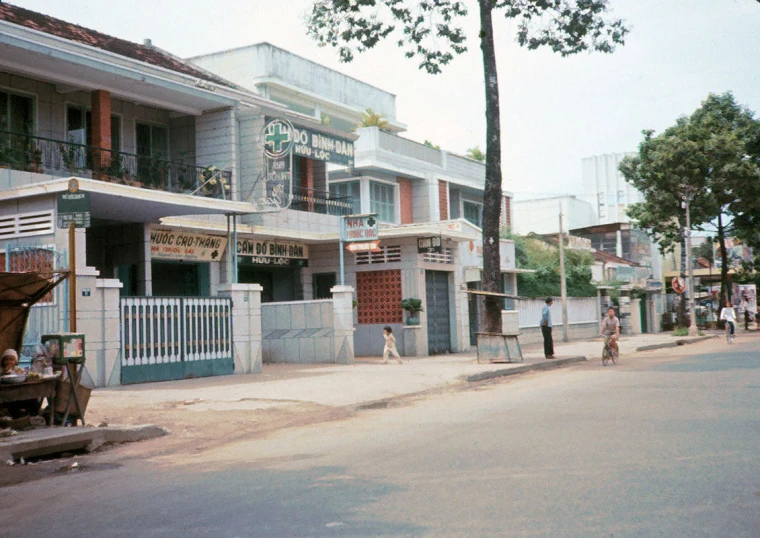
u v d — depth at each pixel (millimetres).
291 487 6473
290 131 23891
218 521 5395
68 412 10070
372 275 27719
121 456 8867
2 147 18672
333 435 9766
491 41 22594
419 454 7805
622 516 5062
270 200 24359
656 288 54469
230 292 18812
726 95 49594
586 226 57594
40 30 21359
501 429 9375
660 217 46281
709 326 58312
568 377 17641
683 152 44406
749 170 44469
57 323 15273
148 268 20750
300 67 36281
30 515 6043
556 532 4734
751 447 7488
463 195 39156
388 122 39500
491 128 22656
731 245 64250
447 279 29609
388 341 22375
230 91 25047
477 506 5477
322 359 22781
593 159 70438
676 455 7176
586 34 23141
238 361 18766
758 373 16391
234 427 10797
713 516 5012
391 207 34375
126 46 25266
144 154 23719
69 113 21281
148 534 5160
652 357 24578
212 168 23281
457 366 20469
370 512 5422
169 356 17109
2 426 9414
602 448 7688
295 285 28031
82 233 15508
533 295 37594
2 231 16453
